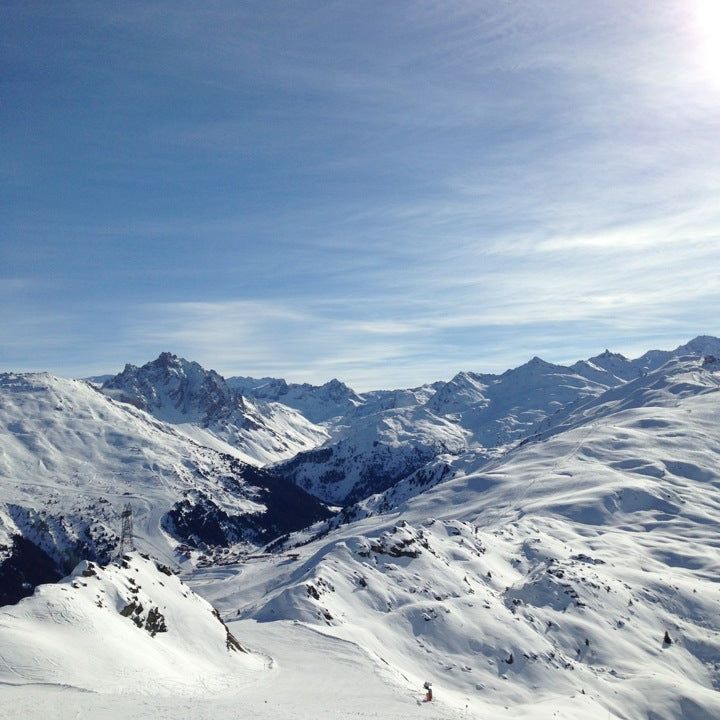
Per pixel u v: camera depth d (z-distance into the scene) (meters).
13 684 41.22
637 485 193.25
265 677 58.69
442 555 115.44
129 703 41.84
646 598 109.19
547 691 77.50
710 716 78.12
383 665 65.00
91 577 59.59
